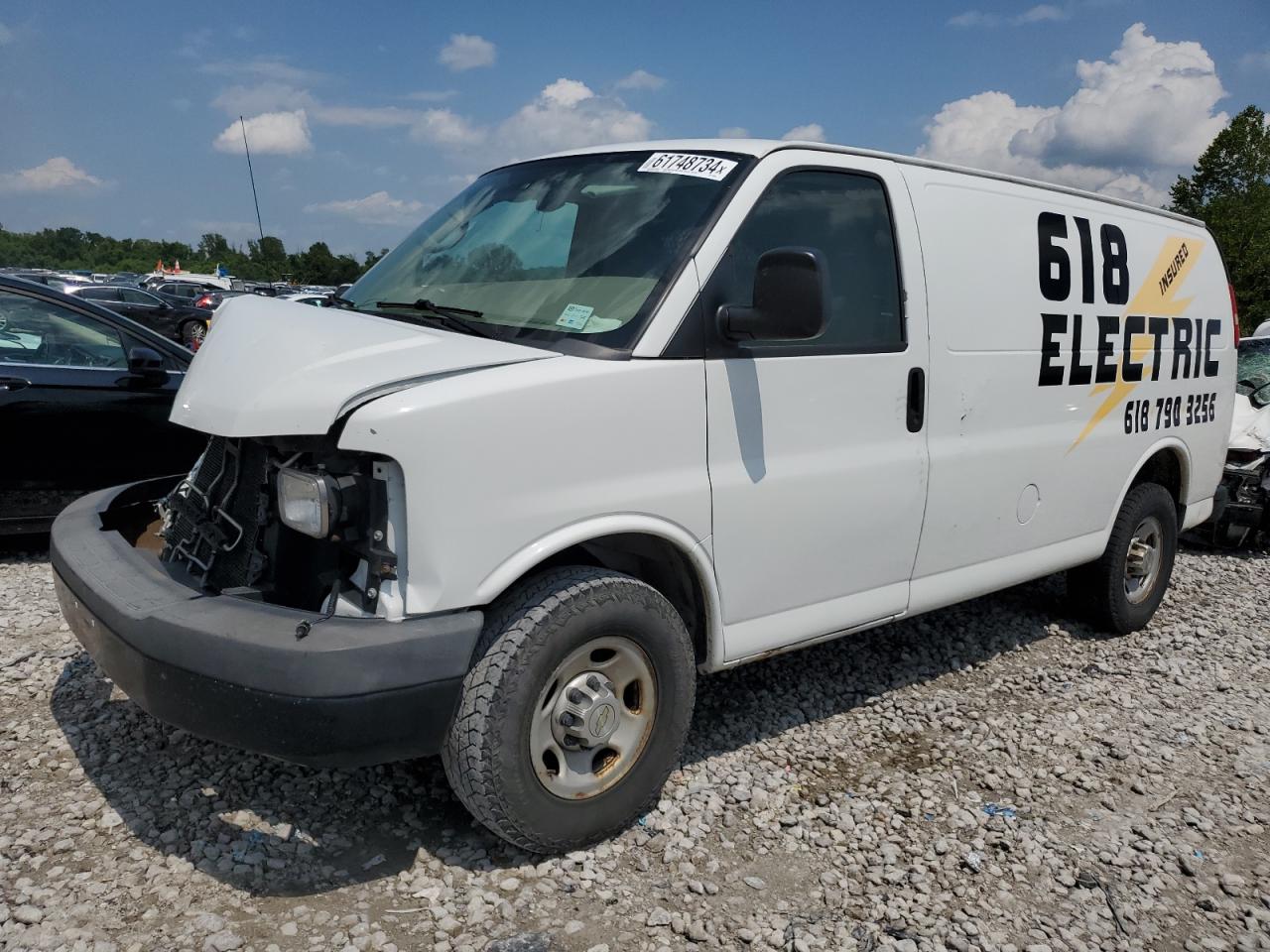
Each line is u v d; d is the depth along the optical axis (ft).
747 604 11.18
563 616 9.25
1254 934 9.70
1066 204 15.48
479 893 9.29
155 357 19.54
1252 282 142.61
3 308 18.69
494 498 8.87
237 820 10.20
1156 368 17.13
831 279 11.73
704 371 10.33
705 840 10.57
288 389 8.76
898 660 16.24
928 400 12.78
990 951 9.11
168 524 10.75
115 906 8.79
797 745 12.94
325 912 8.92
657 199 11.12
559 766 9.77
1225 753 13.67
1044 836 11.16
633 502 9.83
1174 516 18.48
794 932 9.12
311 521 8.64
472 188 13.65
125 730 11.92
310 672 8.04
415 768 11.49
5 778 10.75
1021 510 14.64
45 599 16.67
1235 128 145.89
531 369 9.23
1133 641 18.19
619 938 8.90
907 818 11.35
